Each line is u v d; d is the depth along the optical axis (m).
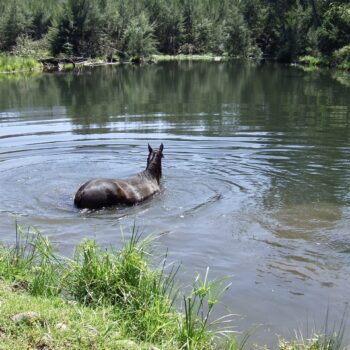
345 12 66.00
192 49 89.56
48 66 58.97
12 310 5.39
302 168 13.53
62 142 16.78
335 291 7.29
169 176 12.87
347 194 11.47
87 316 5.60
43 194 11.48
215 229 9.52
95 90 32.59
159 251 8.51
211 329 6.26
